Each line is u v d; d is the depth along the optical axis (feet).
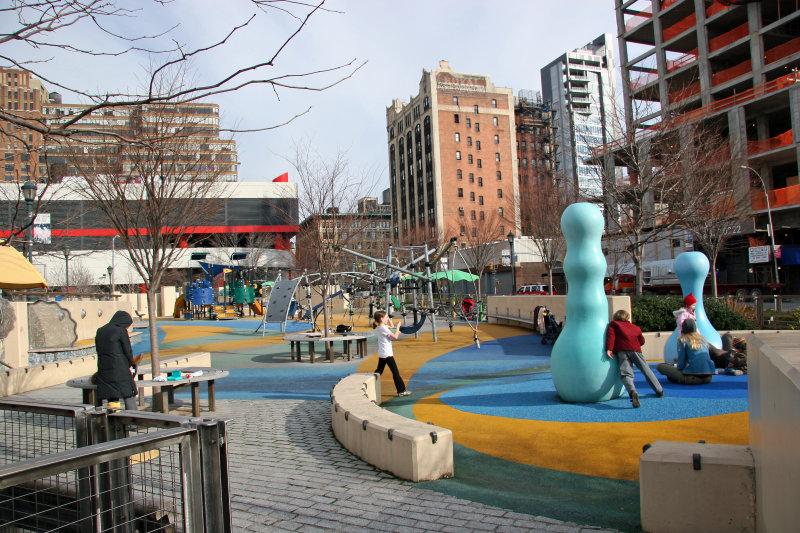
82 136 30.12
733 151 91.04
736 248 129.49
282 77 11.93
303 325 95.96
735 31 135.54
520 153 326.44
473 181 308.60
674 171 59.31
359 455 20.15
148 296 30.81
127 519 11.30
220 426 10.41
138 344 71.67
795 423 8.00
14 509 11.36
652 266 129.70
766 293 114.01
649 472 13.08
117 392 22.97
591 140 88.63
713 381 32.89
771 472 9.99
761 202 125.70
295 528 13.67
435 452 17.43
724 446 13.96
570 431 22.31
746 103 123.95
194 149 34.86
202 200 37.99
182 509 10.04
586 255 27.76
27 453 13.21
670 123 64.18
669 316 45.44
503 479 17.17
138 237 31.45
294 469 18.80
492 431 23.08
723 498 12.53
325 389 37.22
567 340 28.07
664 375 35.29
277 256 181.78
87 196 33.83
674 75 141.08
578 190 71.67
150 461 12.55
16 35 11.95
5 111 13.71
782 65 124.67
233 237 191.52
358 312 121.08
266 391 37.09
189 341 73.67
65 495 11.80
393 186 373.40
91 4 12.41
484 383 36.70
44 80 13.08
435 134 305.12
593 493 15.71
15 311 43.80
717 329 47.32
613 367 27.48
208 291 119.96
